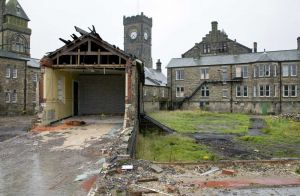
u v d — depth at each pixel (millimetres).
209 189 8625
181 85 55031
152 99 49500
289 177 10016
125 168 9820
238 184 9148
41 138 14523
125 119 17234
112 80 24625
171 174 9969
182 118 38156
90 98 24672
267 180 9609
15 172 9391
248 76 49188
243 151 19906
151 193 8031
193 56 61438
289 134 26578
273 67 46719
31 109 44344
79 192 7820
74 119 21375
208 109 52312
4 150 12195
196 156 17594
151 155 17109
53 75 19344
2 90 39250
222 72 51469
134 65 18109
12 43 51375
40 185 8281
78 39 18078
